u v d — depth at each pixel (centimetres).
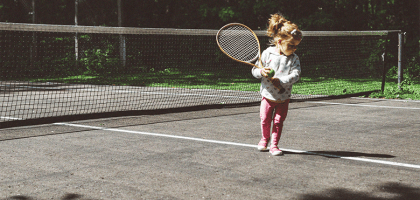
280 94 498
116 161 482
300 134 643
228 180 411
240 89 1413
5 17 2834
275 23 502
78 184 399
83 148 548
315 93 1255
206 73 2072
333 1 2430
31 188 388
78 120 774
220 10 2573
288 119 785
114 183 402
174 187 390
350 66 1919
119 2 2636
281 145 567
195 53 2320
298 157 501
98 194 372
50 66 2277
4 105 1040
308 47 2158
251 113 870
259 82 1669
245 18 2569
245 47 538
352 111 892
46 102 1046
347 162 479
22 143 578
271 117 521
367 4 2383
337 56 1956
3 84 1738
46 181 409
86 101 1115
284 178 418
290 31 483
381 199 358
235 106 977
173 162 478
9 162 477
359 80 1670
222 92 1327
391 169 450
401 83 1238
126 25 2894
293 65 496
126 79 1862
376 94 1171
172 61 2241
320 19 2297
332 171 442
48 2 2909
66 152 526
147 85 1596
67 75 2150
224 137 621
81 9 2959
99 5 2947
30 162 478
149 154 515
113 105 1020
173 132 659
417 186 393
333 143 580
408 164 470
